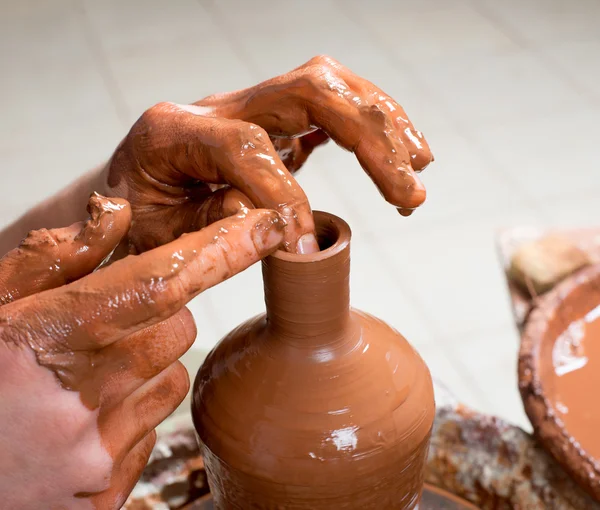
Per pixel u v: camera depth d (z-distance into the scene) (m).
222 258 0.40
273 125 0.49
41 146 1.68
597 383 0.65
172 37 2.09
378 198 1.54
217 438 0.46
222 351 0.49
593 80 1.85
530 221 1.45
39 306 0.40
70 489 0.44
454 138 1.70
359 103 0.45
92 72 1.95
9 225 0.64
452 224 1.46
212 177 0.46
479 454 0.62
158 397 0.46
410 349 0.49
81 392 0.41
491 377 1.16
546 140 1.67
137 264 0.39
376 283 1.34
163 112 0.49
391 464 0.45
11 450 0.42
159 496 0.61
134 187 0.51
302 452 0.44
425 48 2.03
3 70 1.97
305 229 0.44
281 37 2.09
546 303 0.69
